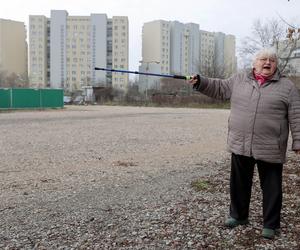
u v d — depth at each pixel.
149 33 77.81
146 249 4.21
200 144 13.82
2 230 4.82
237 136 4.53
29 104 46.12
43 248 4.27
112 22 81.31
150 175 8.16
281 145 4.39
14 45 85.88
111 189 6.89
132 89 76.62
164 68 77.38
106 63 82.62
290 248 4.18
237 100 4.55
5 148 12.80
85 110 44.75
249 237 4.46
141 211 5.48
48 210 5.64
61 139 15.34
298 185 6.72
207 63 64.25
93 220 5.14
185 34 78.69
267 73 4.39
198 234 4.59
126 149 12.53
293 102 4.36
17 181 7.75
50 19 82.56
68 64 83.06
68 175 8.31
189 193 6.44
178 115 33.81
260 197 6.04
